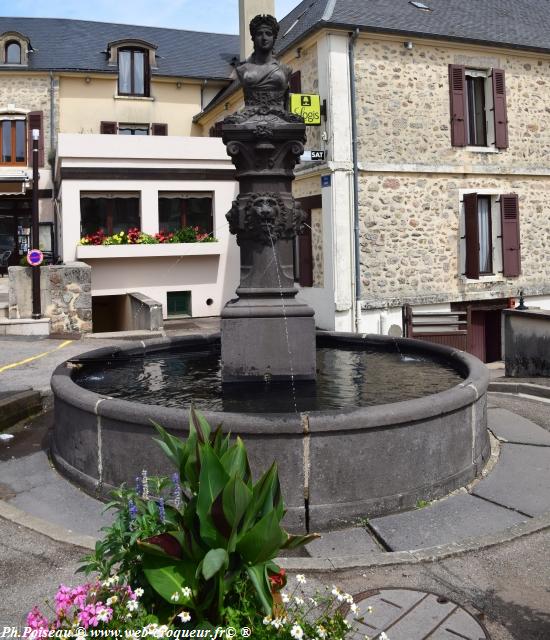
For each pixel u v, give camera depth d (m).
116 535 2.38
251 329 5.86
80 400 4.74
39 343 12.25
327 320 14.70
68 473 5.01
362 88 14.33
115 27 25.28
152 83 23.05
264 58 5.86
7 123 22.00
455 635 2.86
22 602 3.18
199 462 2.35
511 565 3.52
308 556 3.74
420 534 3.92
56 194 20.30
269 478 2.29
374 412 4.19
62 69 21.73
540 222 16.38
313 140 14.98
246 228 5.83
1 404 6.65
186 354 8.10
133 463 4.43
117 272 16.84
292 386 5.86
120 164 16.62
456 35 14.80
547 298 16.55
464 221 15.37
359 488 4.18
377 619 2.99
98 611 2.07
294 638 2.11
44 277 13.80
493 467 5.10
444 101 15.09
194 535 2.28
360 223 14.46
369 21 14.24
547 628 2.93
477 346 16.05
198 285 17.58
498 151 15.73
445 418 4.54
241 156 5.81
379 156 14.52
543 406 7.31
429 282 15.11
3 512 4.24
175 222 17.55
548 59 16.20
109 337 13.11
